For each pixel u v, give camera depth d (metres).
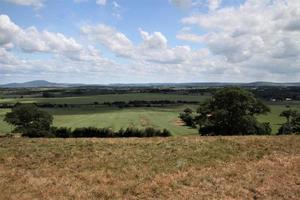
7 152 24.30
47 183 17.22
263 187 16.69
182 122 123.75
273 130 92.44
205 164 21.36
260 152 24.69
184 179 17.86
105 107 179.38
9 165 21.05
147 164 21.36
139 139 30.27
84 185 17.02
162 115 144.62
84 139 30.42
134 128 96.25
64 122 119.12
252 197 15.40
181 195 15.45
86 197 15.13
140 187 16.48
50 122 92.94
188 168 20.36
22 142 28.38
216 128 69.31
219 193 15.79
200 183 17.20
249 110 69.75
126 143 27.88
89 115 143.38
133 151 24.88
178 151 24.92
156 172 19.53
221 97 68.31
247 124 67.62
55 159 22.47
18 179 17.95
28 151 24.64
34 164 21.27
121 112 155.62
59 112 155.38
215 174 18.89
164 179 17.88
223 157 23.22
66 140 29.59
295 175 18.88
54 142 28.31
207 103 70.31
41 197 15.05
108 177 18.55
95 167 20.62
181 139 29.86
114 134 84.31
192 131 102.75
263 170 19.91
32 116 90.31
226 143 27.77
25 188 16.36
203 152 24.62
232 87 71.88
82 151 24.75
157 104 191.25
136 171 19.67
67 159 22.48
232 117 68.06
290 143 27.72
